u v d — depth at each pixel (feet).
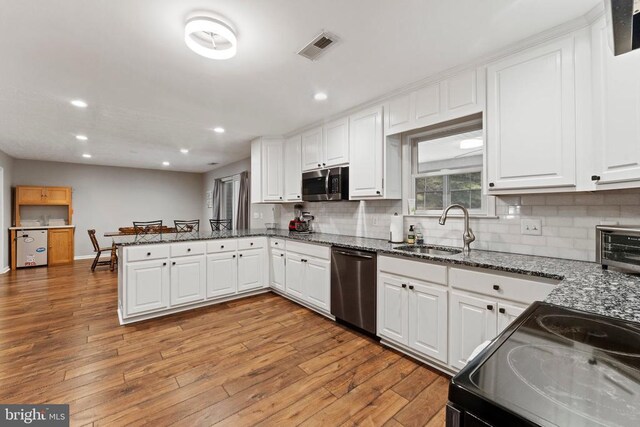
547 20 5.50
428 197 9.25
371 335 8.52
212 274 11.19
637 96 4.43
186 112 10.74
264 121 11.80
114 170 23.71
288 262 11.59
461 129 8.52
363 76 7.85
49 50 6.54
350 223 11.69
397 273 7.46
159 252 9.97
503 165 6.37
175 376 6.52
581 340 2.39
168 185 26.32
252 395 5.88
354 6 5.22
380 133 9.29
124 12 5.30
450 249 7.98
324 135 11.56
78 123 12.01
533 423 1.48
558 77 5.62
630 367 1.98
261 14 5.41
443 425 5.09
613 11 2.65
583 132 5.31
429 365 6.94
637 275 4.63
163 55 6.80
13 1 4.98
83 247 22.33
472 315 5.98
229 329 9.05
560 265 5.58
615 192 5.70
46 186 20.22
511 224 7.13
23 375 6.54
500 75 6.48
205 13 5.32
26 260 18.62
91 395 5.85
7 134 13.74
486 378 1.87
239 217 20.04
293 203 14.98
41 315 10.25
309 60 7.03
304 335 8.60
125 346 7.94
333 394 5.91
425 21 5.62
